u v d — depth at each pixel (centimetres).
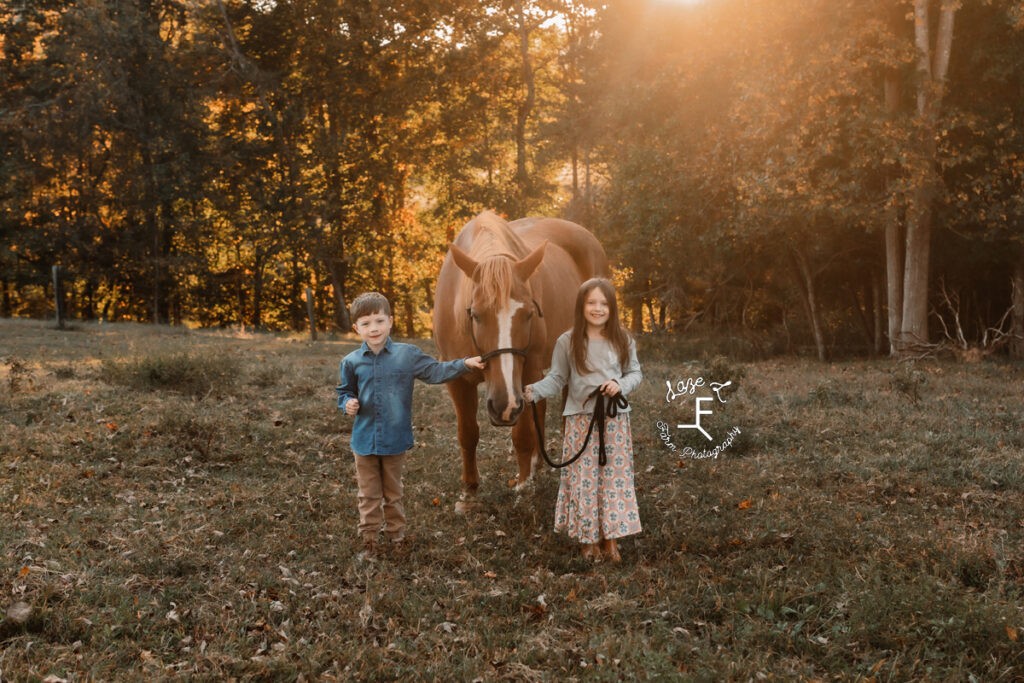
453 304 443
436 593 341
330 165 2639
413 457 574
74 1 2452
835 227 1373
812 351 1648
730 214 1359
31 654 267
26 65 2528
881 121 1129
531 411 466
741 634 305
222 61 2586
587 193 2109
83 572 329
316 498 470
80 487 454
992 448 592
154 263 2552
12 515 396
